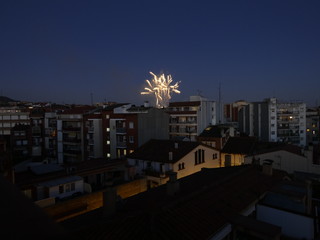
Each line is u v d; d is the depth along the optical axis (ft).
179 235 35.73
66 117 221.05
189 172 126.62
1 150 81.76
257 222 39.68
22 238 5.08
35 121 253.24
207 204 45.34
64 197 95.50
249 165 75.10
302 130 290.35
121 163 127.65
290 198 49.62
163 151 132.16
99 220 40.81
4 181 7.73
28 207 6.54
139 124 181.27
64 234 5.83
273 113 286.87
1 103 417.08
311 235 41.24
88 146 205.05
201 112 244.63
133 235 35.40
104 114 196.95
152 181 119.03
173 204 42.86
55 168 109.60
